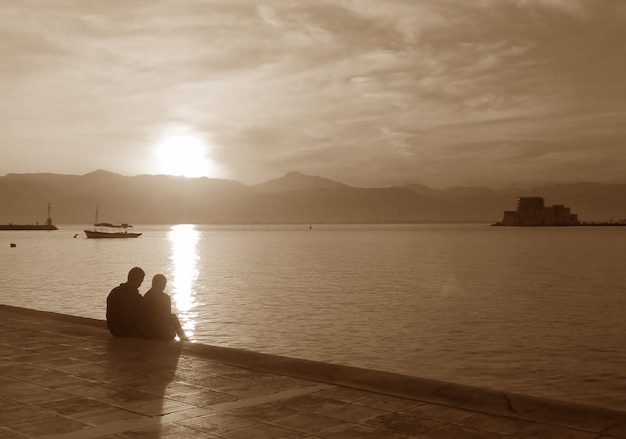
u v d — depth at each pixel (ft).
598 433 18.67
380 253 333.01
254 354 30.58
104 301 120.47
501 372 64.03
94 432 19.49
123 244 491.72
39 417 21.20
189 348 33.06
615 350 75.20
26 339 36.50
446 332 87.15
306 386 24.89
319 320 96.99
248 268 219.20
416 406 21.85
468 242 516.32
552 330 89.56
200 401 22.95
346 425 19.90
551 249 382.83
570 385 59.00
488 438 18.49
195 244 488.02
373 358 70.54
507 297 132.05
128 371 28.04
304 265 235.61
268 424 20.12
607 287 154.40
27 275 185.98
